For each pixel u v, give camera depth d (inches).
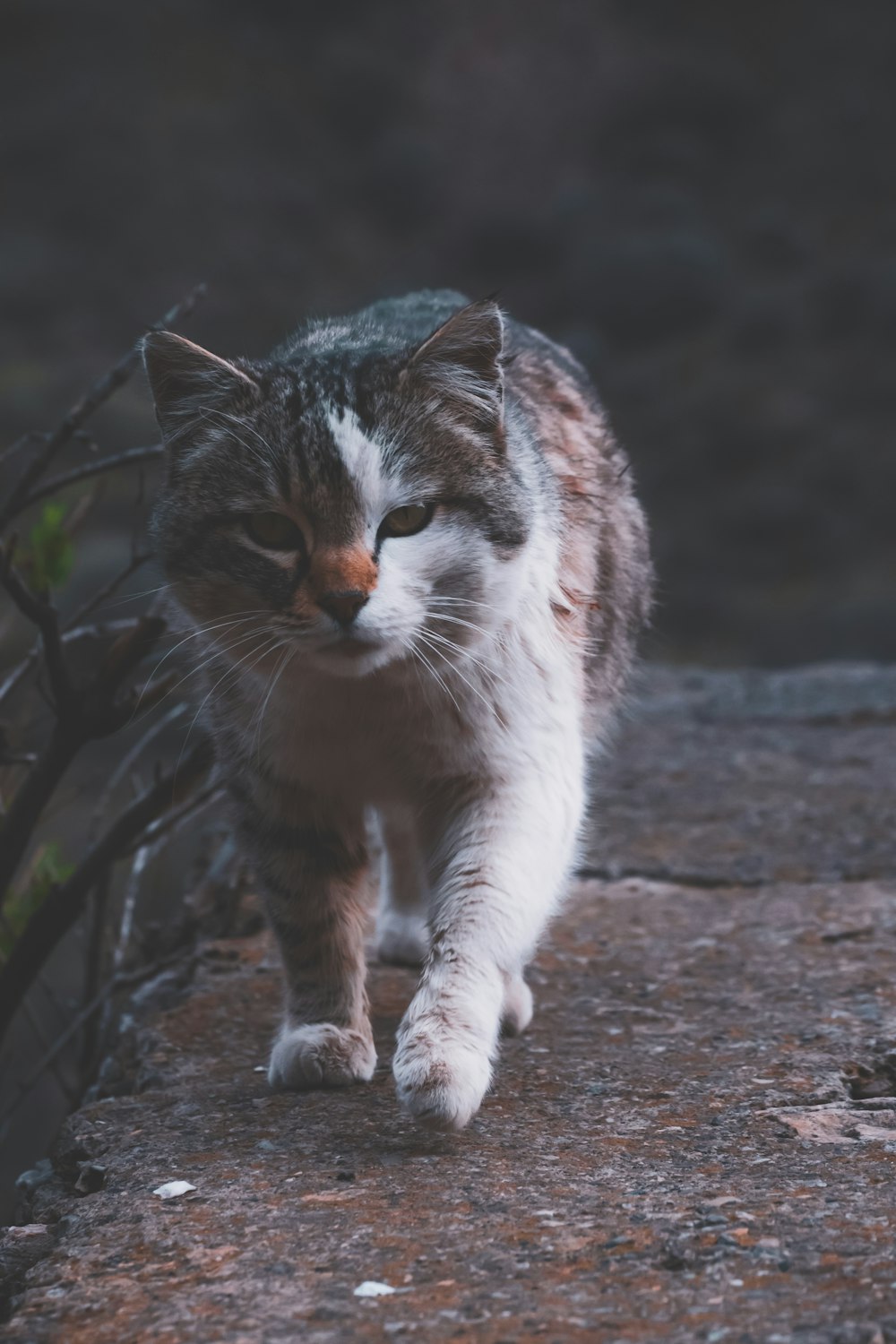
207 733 73.4
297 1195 66.9
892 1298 63.5
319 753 70.8
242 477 69.2
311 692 69.9
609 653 75.4
